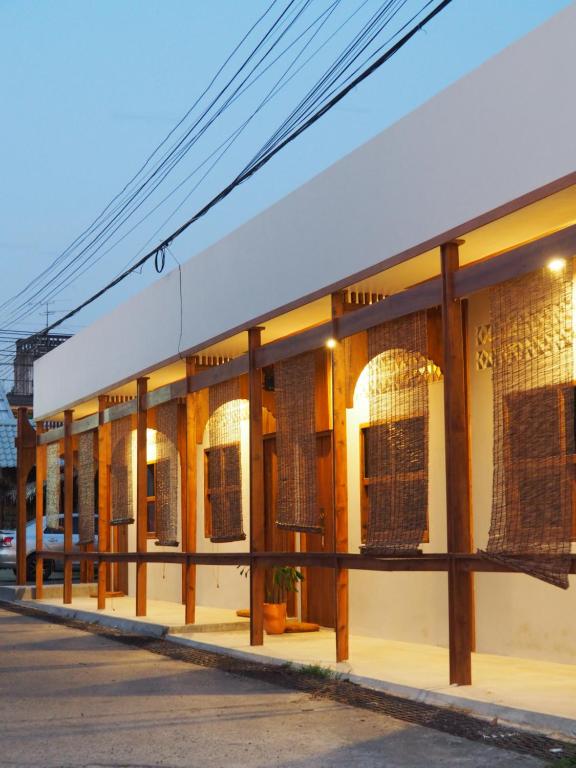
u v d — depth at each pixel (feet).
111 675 34.47
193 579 47.50
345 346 41.32
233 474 46.50
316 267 38.86
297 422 40.09
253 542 41.50
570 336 26.43
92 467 65.00
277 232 41.96
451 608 29.53
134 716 26.89
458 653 29.25
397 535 32.94
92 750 22.95
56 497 70.79
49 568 93.30
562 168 26.86
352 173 36.63
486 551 28.25
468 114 30.55
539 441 27.25
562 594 32.68
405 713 26.86
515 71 28.68
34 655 40.27
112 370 59.52
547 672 31.19
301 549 48.49
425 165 32.48
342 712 27.14
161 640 45.24
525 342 27.94
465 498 29.86
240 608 55.11
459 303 30.53
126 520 57.98
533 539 27.17
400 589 40.65
